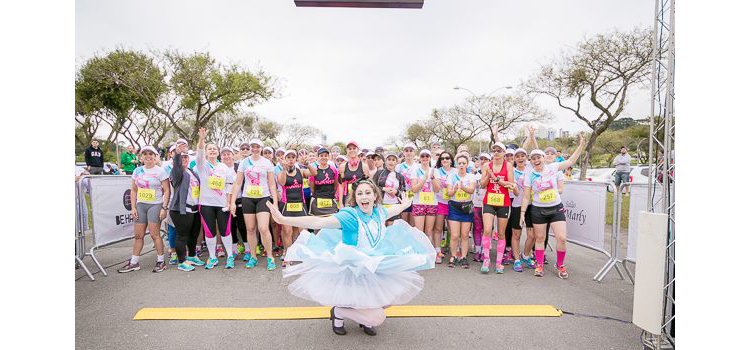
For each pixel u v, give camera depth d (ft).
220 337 11.80
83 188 17.83
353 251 10.41
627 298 15.46
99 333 12.01
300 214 20.38
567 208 20.98
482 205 20.59
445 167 20.81
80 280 17.31
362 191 11.34
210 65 86.94
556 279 17.95
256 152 18.97
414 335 12.01
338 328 11.90
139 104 88.43
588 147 81.30
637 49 71.51
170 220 20.07
